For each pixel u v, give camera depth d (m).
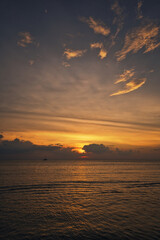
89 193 31.56
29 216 19.17
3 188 34.72
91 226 16.33
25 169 86.00
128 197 28.58
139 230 15.33
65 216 19.20
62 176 57.75
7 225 16.58
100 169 95.50
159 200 26.59
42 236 14.26
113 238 13.82
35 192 31.81
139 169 94.44
